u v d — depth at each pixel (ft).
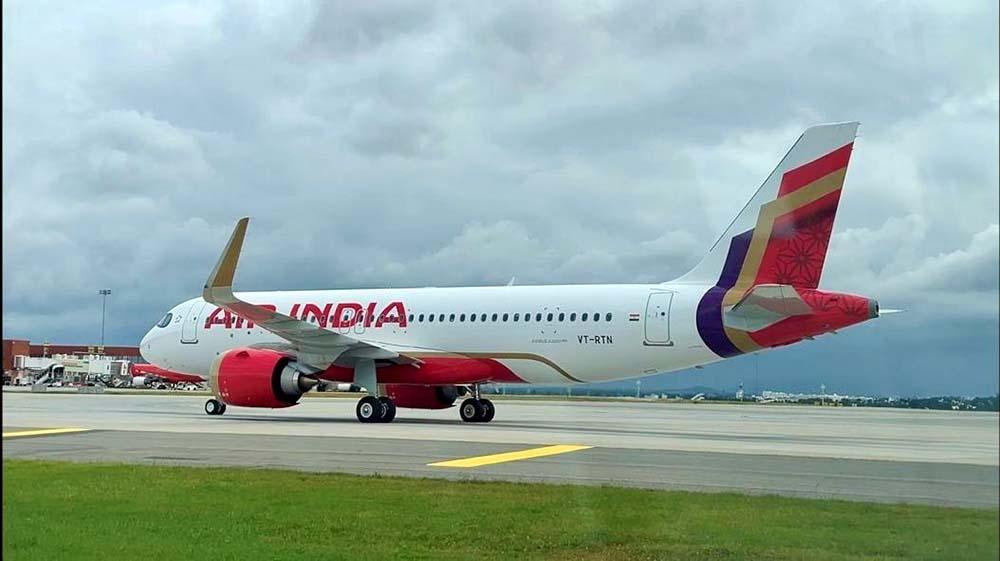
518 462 46.09
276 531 26.27
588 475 39.68
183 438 62.39
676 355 80.07
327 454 50.70
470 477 39.17
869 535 18.24
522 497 32.14
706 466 43.47
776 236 73.31
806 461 45.96
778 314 73.82
